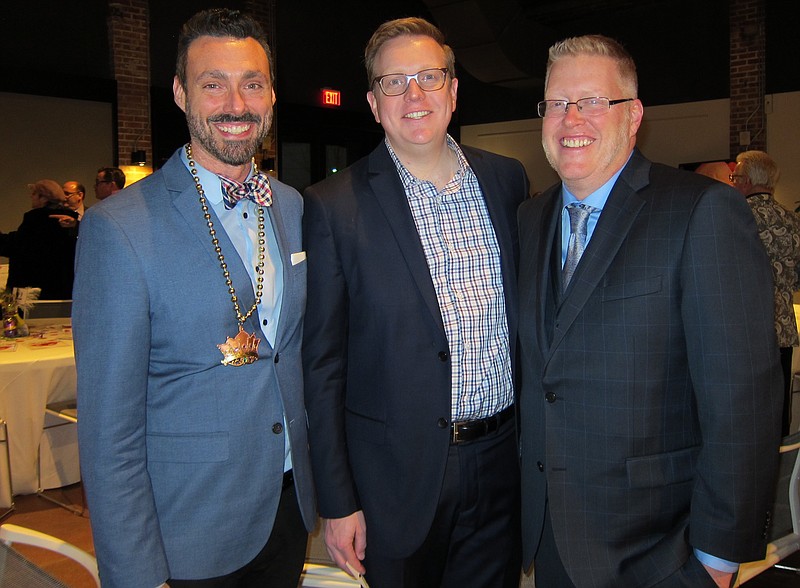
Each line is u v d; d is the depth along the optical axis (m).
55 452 3.85
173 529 1.42
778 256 3.56
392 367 1.70
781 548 2.09
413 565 1.73
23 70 7.18
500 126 10.98
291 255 1.60
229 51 1.44
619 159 1.54
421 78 1.72
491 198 1.83
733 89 9.08
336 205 1.74
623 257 1.47
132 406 1.34
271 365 1.50
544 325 1.60
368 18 10.12
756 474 1.37
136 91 7.97
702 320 1.38
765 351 1.37
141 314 1.35
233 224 1.51
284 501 1.57
